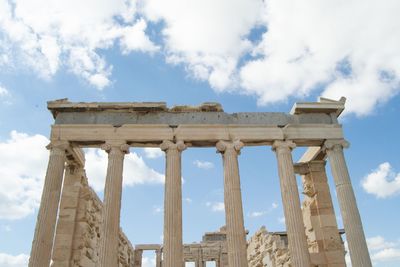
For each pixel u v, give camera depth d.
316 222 27.19
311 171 28.50
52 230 21.80
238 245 21.53
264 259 35.41
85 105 24.78
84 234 25.86
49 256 21.27
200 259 54.38
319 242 26.42
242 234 21.91
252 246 40.84
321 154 27.70
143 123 24.77
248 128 25.02
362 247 22.05
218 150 24.56
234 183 23.17
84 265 25.91
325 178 28.27
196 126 24.73
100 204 31.45
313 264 25.56
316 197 27.67
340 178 24.16
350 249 22.39
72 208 25.78
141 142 24.48
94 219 29.42
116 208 22.20
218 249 54.94
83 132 24.16
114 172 23.02
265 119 25.64
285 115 25.98
